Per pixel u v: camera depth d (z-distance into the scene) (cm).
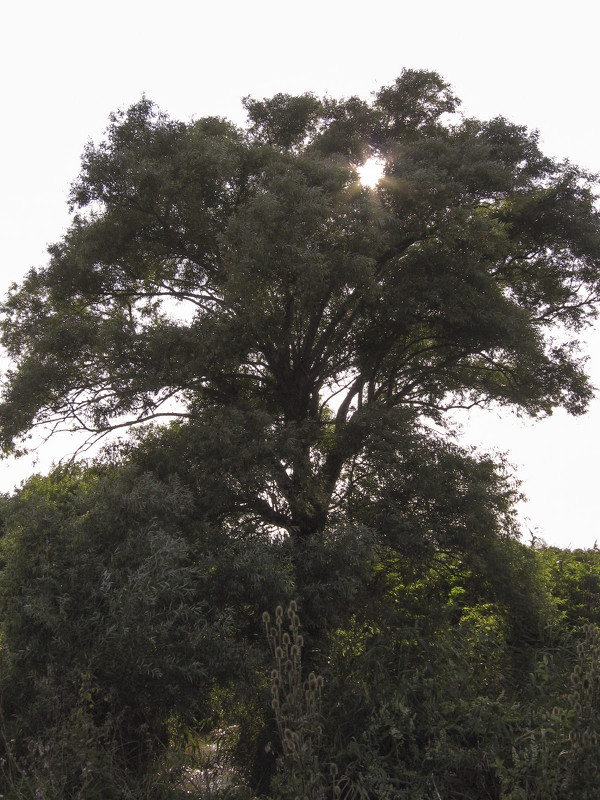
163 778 689
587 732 531
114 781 649
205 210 1196
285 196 1077
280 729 608
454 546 1084
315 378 1265
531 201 1313
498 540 1092
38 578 771
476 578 1089
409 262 1214
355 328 1241
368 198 1153
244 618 923
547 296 1405
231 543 975
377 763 659
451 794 640
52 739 661
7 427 1142
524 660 904
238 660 800
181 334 1092
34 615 729
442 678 777
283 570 948
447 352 1316
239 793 717
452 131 1372
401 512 1076
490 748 645
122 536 841
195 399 1260
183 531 955
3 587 818
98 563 791
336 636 890
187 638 770
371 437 1080
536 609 1007
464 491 1094
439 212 1196
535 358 1205
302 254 1030
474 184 1246
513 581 1045
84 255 1171
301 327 1273
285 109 1371
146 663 723
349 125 1336
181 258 1267
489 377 1402
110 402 1173
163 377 1109
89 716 689
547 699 727
